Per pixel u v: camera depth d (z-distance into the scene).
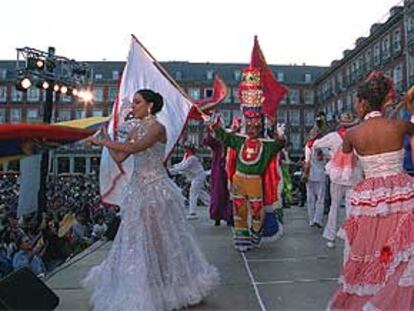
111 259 3.76
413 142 3.09
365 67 50.19
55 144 3.84
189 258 3.94
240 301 4.06
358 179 3.39
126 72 5.60
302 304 3.97
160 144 3.93
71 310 3.86
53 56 16.94
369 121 3.14
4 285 3.37
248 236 6.42
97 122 4.80
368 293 2.91
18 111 68.19
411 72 40.44
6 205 15.94
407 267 2.79
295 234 7.88
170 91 5.59
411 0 39.75
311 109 72.12
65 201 19.41
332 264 5.50
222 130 6.42
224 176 9.23
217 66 72.88
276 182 6.66
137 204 3.80
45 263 10.49
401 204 2.95
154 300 3.62
